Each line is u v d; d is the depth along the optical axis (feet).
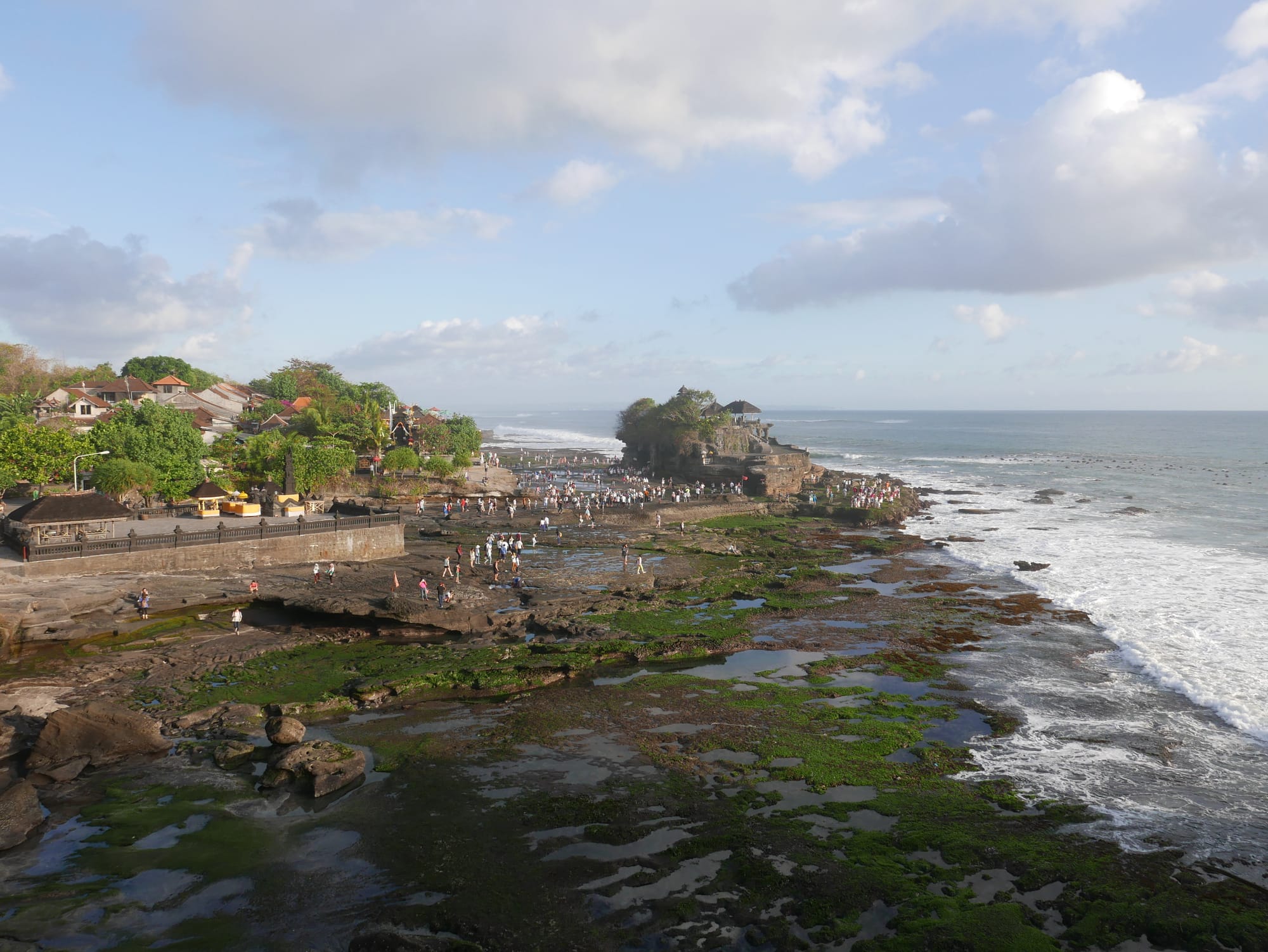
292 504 226.79
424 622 141.59
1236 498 358.43
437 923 61.05
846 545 243.81
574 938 59.36
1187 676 120.57
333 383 587.27
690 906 63.31
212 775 86.94
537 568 195.21
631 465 519.60
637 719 105.50
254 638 136.56
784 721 104.68
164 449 239.91
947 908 62.39
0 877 66.28
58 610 132.36
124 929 59.52
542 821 77.46
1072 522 293.43
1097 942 58.80
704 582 186.19
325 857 70.54
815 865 69.10
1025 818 78.02
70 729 89.04
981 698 113.29
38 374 467.52
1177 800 82.28
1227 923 60.70
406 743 96.73
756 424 512.63
